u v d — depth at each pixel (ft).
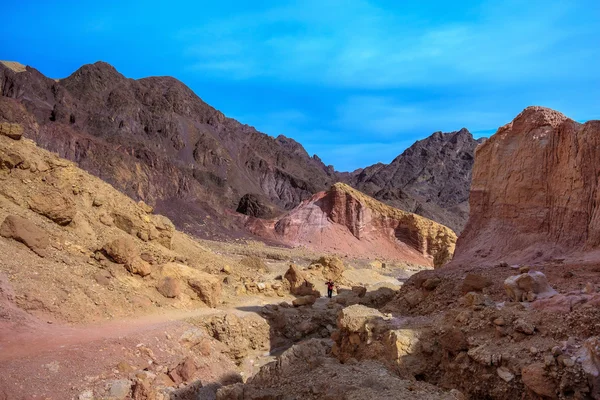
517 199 88.07
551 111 89.30
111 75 355.15
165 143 337.31
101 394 42.55
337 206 272.10
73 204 77.05
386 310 71.41
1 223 63.77
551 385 36.86
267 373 48.14
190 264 100.37
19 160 77.82
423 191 488.02
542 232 82.84
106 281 66.74
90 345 48.01
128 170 240.12
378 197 386.11
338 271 135.33
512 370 40.40
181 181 273.33
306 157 616.80
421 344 49.62
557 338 41.37
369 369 43.98
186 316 69.15
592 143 78.23
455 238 265.95
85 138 238.89
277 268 142.72
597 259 66.80
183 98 412.16
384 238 271.49
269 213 305.12
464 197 475.31
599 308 42.14
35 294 54.39
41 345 45.96
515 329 43.96
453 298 64.49
